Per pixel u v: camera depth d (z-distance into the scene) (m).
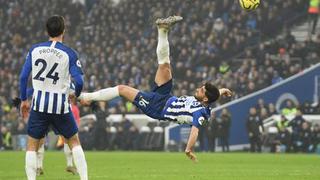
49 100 24.00
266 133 65.62
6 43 86.00
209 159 50.81
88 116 68.94
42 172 33.44
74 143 24.84
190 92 69.69
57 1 89.81
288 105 66.94
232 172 36.44
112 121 69.12
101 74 75.62
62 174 34.28
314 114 66.25
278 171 37.44
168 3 83.19
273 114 66.38
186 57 75.19
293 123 64.69
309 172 36.62
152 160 48.84
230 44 76.62
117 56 77.62
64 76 24.09
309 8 80.19
